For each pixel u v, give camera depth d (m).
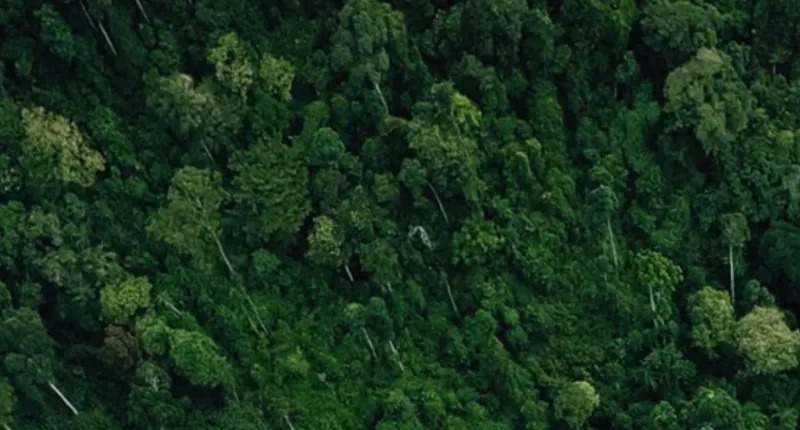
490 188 83.56
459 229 82.00
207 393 76.06
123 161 79.81
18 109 77.25
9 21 78.19
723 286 83.88
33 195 76.88
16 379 72.06
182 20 83.31
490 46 83.81
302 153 81.31
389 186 80.94
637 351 81.50
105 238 78.12
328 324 80.38
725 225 82.94
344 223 79.50
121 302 75.44
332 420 77.75
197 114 79.38
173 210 77.94
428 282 81.94
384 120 81.69
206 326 78.75
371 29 81.62
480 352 80.38
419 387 79.12
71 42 78.50
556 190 83.75
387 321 79.31
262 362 78.62
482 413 78.62
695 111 83.06
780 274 82.88
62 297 75.75
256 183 80.06
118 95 81.94
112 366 75.00
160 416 73.81
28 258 75.31
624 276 83.56
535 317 81.31
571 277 83.12
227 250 80.50
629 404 80.12
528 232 82.88
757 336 78.06
